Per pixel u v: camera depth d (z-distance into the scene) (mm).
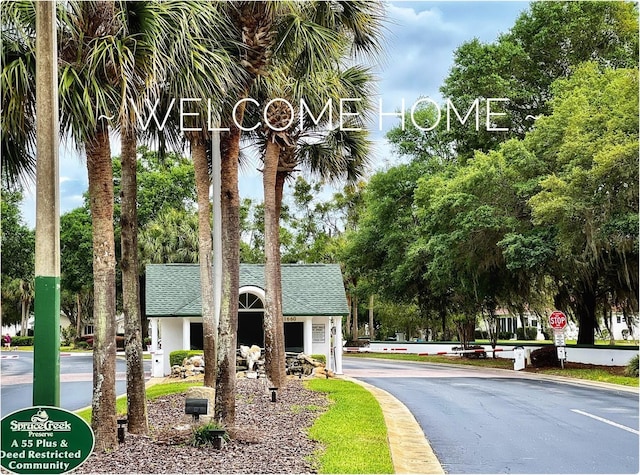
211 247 20797
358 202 61406
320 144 23109
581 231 27781
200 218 19453
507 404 18359
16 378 30406
